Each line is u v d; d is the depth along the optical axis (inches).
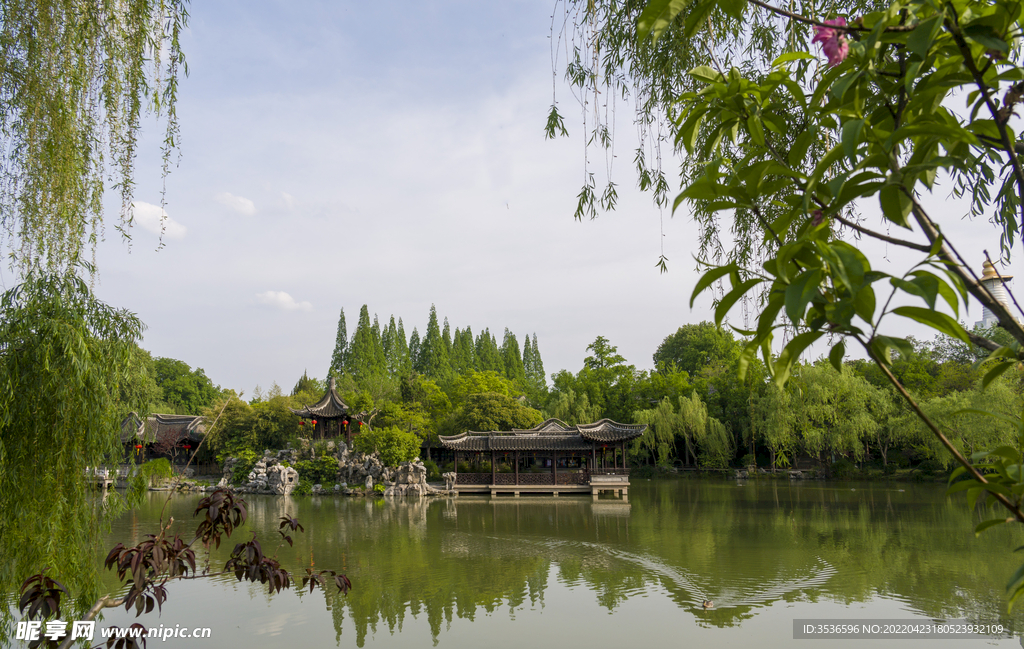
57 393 209.2
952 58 68.3
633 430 1326.3
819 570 524.1
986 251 82.9
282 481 1355.8
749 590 466.6
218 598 455.2
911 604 422.0
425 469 1363.2
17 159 203.8
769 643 354.6
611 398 2144.4
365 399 1665.8
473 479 1353.3
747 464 1776.6
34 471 211.3
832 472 1565.0
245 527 824.3
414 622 405.4
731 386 1776.6
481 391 1920.5
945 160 64.6
